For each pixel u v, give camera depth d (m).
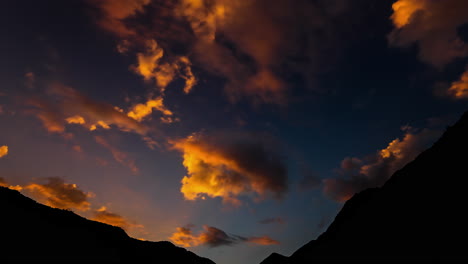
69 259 54.12
